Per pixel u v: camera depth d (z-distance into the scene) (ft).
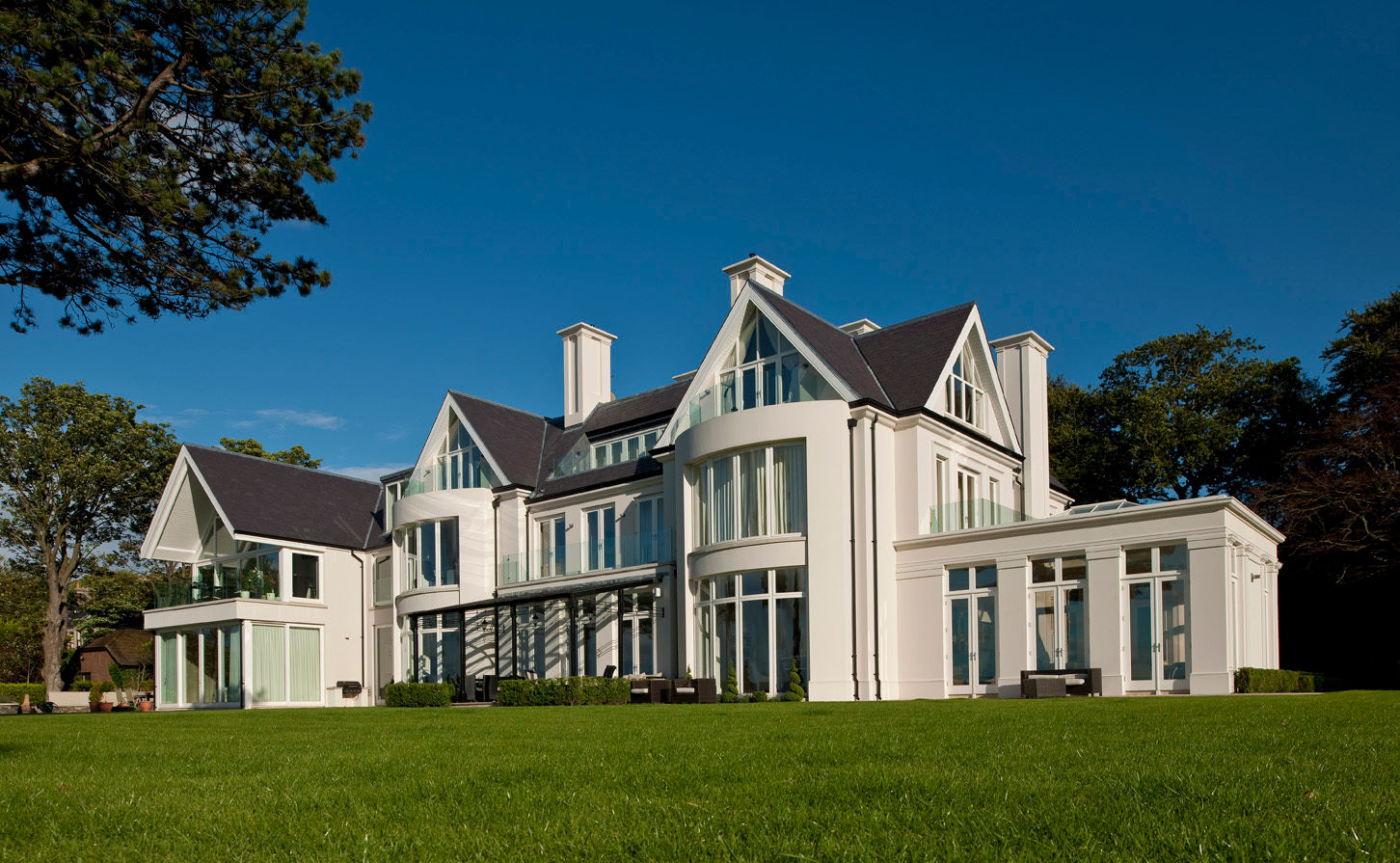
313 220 41.91
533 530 109.50
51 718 67.21
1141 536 68.85
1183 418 134.10
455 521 110.83
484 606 99.96
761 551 79.71
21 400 151.23
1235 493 135.54
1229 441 133.28
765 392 86.84
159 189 35.40
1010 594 74.33
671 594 88.94
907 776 17.84
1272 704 43.24
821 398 82.74
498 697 81.41
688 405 91.30
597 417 115.44
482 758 23.90
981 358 93.86
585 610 98.43
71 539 156.25
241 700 110.83
